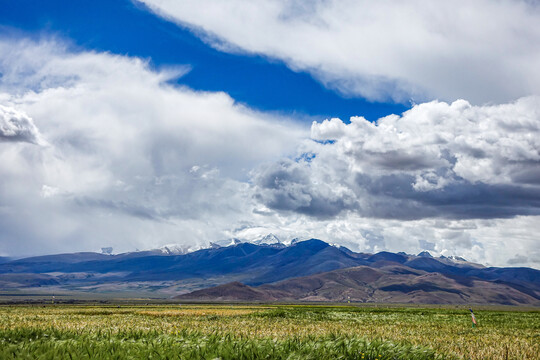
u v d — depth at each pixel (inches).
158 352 585.0
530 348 836.6
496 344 912.3
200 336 759.7
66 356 550.0
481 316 2497.5
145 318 2134.6
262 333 1043.3
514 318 2370.8
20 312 3056.1
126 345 636.1
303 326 1466.5
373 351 618.8
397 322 1862.7
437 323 1812.3
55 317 2144.4
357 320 2018.9
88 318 2048.5
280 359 573.3
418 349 647.1
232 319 2073.1
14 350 585.6
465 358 657.0
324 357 578.2
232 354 575.5
